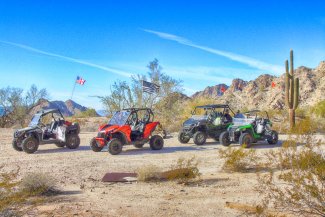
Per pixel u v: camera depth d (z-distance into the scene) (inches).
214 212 267.6
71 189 342.6
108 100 1176.2
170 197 309.4
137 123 618.2
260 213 247.6
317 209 227.0
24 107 1454.2
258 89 2827.3
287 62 874.8
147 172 374.3
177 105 1150.3
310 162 252.4
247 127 639.8
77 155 562.3
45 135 616.4
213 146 654.5
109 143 561.3
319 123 800.9
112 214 265.3
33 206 267.1
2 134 901.8
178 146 660.7
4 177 319.6
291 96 869.8
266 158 484.4
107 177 387.9
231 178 377.4
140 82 1174.3
